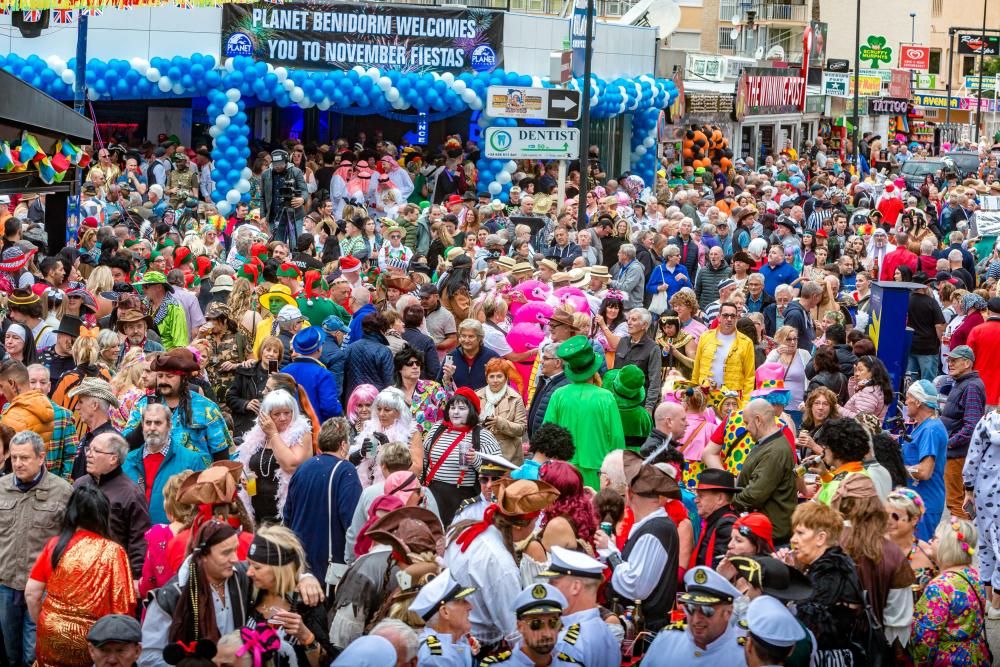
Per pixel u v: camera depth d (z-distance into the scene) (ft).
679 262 67.51
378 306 49.03
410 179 91.56
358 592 23.29
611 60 106.73
